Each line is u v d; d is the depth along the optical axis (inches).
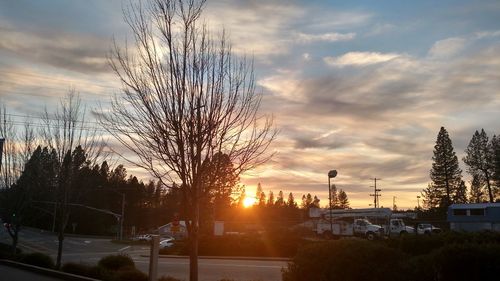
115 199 4232.3
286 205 4763.8
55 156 764.0
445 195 3356.3
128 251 2022.6
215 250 1450.5
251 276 810.2
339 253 396.8
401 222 2065.7
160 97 356.8
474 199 3604.8
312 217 2314.2
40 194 963.3
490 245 419.2
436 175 3405.5
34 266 774.5
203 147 361.7
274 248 1401.3
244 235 1521.9
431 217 3287.4
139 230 4343.0
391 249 399.5
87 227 4025.6
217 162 365.4
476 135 3627.0
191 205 365.4
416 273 406.6
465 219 1946.4
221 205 651.5
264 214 3914.9
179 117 354.0
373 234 1894.7
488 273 400.8
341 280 387.2
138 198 4303.6
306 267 413.4
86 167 768.9
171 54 360.8
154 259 451.5
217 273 872.3
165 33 367.9
